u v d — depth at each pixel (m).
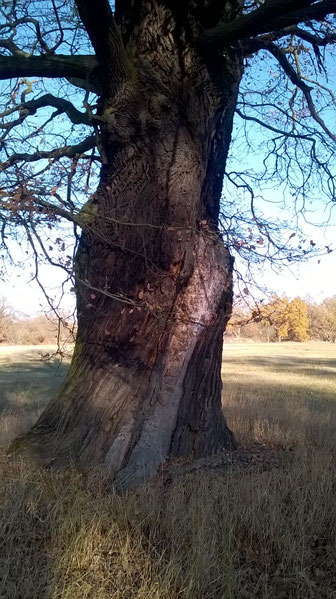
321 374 25.41
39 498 4.61
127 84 5.81
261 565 4.20
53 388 18.70
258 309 5.81
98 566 3.98
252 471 5.62
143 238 5.53
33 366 28.38
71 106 7.33
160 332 5.89
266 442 7.46
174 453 5.93
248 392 15.90
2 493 4.65
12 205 3.78
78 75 6.30
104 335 5.94
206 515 4.41
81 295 5.98
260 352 47.22
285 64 7.68
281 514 4.63
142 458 5.62
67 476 5.29
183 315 5.92
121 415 5.78
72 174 4.76
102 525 4.34
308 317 65.62
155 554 4.08
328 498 4.98
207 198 6.31
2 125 6.82
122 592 3.74
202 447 6.19
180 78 5.95
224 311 6.14
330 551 4.37
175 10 5.84
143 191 5.90
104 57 5.65
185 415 6.05
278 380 21.61
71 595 3.65
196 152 6.05
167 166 5.91
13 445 5.97
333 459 6.50
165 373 5.93
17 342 36.47
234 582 3.82
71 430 5.79
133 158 5.96
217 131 6.37
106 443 5.66
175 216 5.87
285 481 5.29
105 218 4.89
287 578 4.02
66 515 4.39
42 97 7.38
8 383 20.53
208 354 6.26
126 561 3.99
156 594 3.66
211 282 5.99
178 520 4.43
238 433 7.82
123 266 5.86
